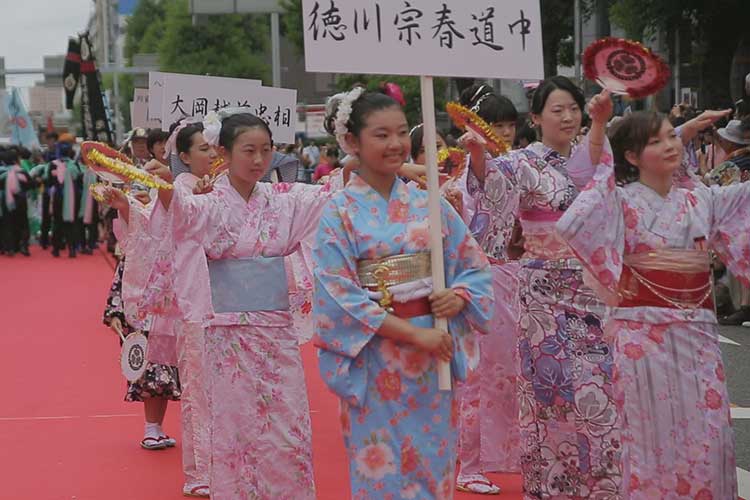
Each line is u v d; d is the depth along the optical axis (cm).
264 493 598
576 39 2259
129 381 813
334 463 773
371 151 484
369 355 488
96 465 780
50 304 1731
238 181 605
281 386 601
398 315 485
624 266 515
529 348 623
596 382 607
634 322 512
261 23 5512
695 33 2139
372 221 489
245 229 601
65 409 966
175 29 5344
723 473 507
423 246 490
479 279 496
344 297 480
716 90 2086
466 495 689
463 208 586
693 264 508
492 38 521
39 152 3181
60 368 1170
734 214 518
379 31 508
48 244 3005
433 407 489
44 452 816
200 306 598
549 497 621
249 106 904
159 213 625
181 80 897
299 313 631
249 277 600
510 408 695
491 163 605
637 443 510
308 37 503
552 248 613
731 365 1070
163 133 894
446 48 514
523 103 2006
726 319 1298
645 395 508
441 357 480
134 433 876
